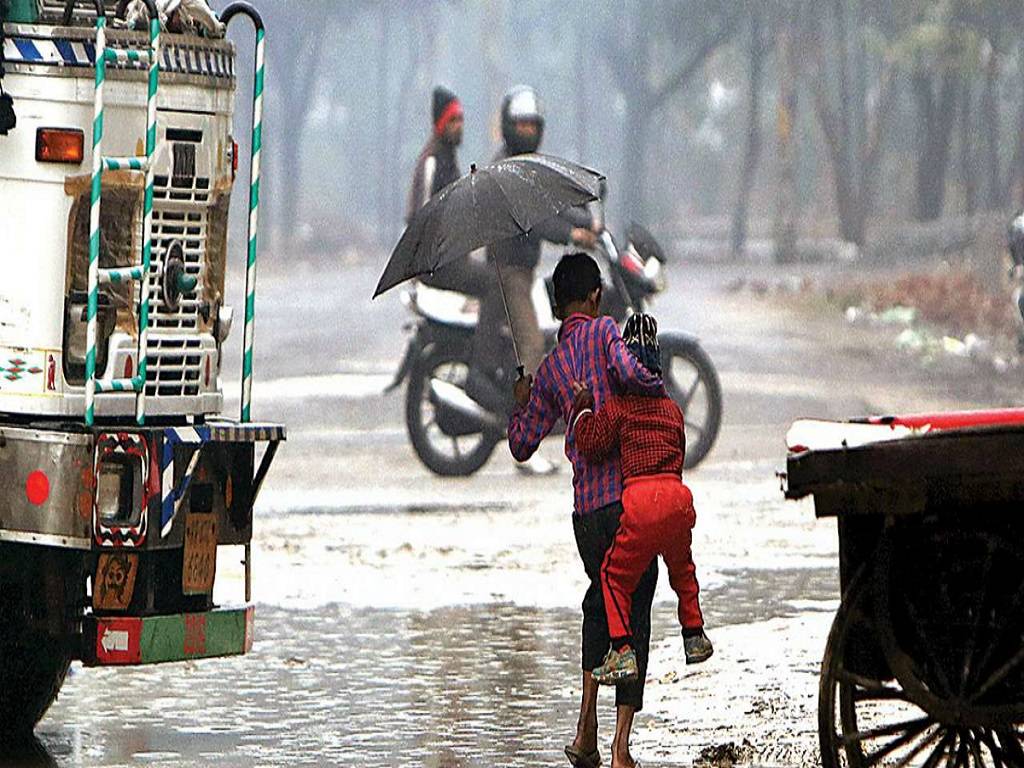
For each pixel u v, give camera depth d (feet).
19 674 95.45
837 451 75.46
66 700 106.22
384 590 137.90
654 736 96.63
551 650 118.73
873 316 431.02
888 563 75.97
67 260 90.53
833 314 455.63
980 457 73.87
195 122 93.35
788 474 76.74
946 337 371.97
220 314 96.22
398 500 181.78
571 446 90.58
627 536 87.61
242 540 93.09
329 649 119.03
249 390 96.63
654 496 87.66
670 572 90.12
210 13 94.17
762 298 527.40
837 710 99.14
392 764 91.45
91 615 90.43
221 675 112.27
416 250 91.40
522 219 90.12
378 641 121.29
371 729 98.78
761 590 136.67
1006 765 79.56
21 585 93.04
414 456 215.72
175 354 93.45
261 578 142.10
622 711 88.69
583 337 91.76
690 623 90.07
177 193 92.84
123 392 91.25
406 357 194.59
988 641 76.07
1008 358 333.62
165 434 89.10
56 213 90.33
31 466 88.94
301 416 249.14
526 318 187.83
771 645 117.29
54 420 91.71
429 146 192.24
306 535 160.45
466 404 193.16
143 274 90.68
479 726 99.40
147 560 90.48
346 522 167.73
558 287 93.91
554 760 92.22
